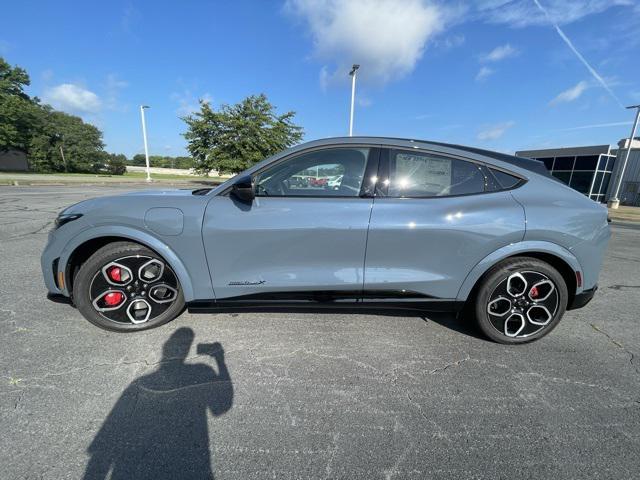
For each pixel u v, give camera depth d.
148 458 1.67
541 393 2.24
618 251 7.09
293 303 2.74
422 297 2.74
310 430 1.87
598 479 1.62
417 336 2.93
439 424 1.94
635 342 2.95
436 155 2.71
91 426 1.85
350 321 3.16
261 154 25.50
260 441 1.79
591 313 3.57
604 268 5.48
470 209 2.63
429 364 2.52
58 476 1.55
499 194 2.69
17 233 6.53
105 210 2.63
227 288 2.69
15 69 46.22
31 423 1.84
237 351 2.61
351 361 2.53
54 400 2.02
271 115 26.25
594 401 2.17
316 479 1.59
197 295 2.72
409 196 2.66
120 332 2.80
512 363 2.57
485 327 2.79
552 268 2.71
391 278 2.68
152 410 1.98
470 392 2.22
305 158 2.68
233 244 2.61
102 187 21.64
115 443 1.75
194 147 25.80
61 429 1.82
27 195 14.11
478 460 1.71
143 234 2.63
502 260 2.71
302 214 2.58
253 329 2.95
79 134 54.09
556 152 30.27
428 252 2.65
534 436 1.87
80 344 2.62
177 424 1.89
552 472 1.65
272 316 3.20
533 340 2.84
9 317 3.00
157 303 2.83
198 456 1.69
